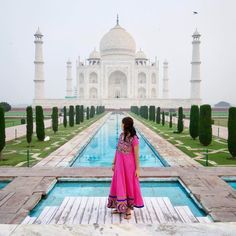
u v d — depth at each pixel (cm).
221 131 2842
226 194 856
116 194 676
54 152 1661
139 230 341
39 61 7350
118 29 9138
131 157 661
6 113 6612
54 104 7725
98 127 3294
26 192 876
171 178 1066
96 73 8712
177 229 343
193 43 7350
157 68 8862
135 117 5266
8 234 333
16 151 1689
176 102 7762
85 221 659
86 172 1126
